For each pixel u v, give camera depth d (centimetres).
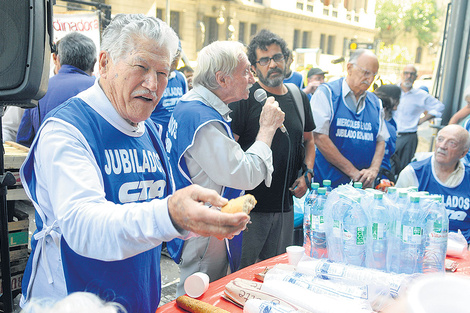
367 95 308
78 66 265
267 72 227
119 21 108
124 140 114
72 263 106
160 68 107
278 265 146
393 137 404
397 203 161
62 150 96
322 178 299
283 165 228
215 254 191
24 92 131
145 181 120
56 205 92
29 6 128
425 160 246
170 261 370
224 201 84
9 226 239
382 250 149
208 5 1114
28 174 106
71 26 462
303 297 115
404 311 41
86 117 106
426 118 479
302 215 273
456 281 43
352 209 147
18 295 254
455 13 420
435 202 152
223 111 182
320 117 289
